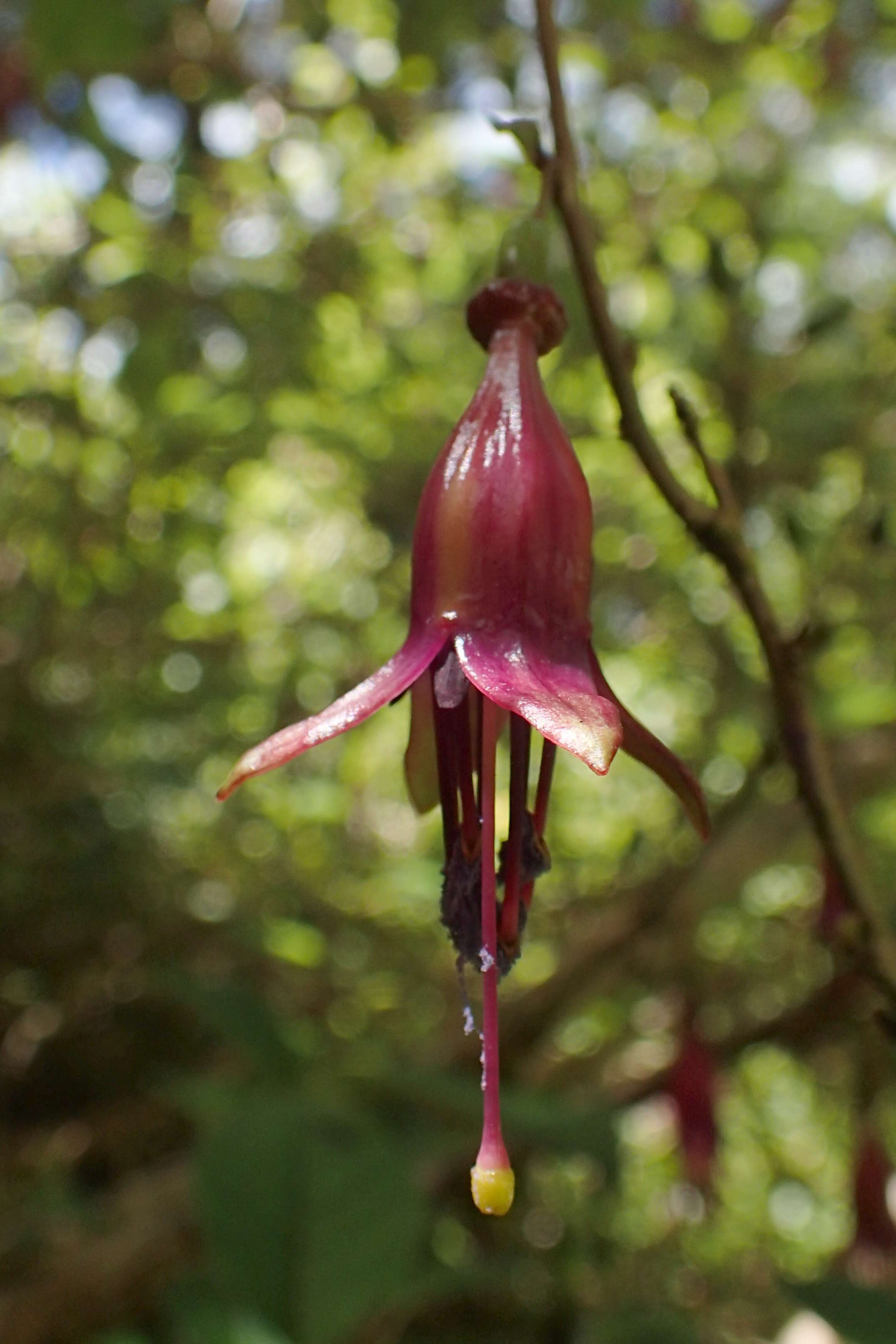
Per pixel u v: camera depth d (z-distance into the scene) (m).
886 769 0.23
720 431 0.25
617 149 0.32
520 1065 0.25
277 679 0.39
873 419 0.26
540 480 0.11
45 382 0.33
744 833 0.23
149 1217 0.23
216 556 0.37
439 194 0.35
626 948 0.24
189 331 0.32
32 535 0.34
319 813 0.38
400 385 0.36
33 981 0.36
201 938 0.37
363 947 0.38
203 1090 0.22
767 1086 0.39
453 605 0.11
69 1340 0.21
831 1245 0.40
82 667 0.37
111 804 0.37
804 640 0.12
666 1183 0.37
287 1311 0.16
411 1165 0.20
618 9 0.28
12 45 0.28
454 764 0.11
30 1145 0.32
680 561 0.32
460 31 0.30
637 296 0.31
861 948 0.12
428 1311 0.30
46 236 0.33
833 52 0.32
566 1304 0.31
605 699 0.10
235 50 0.32
